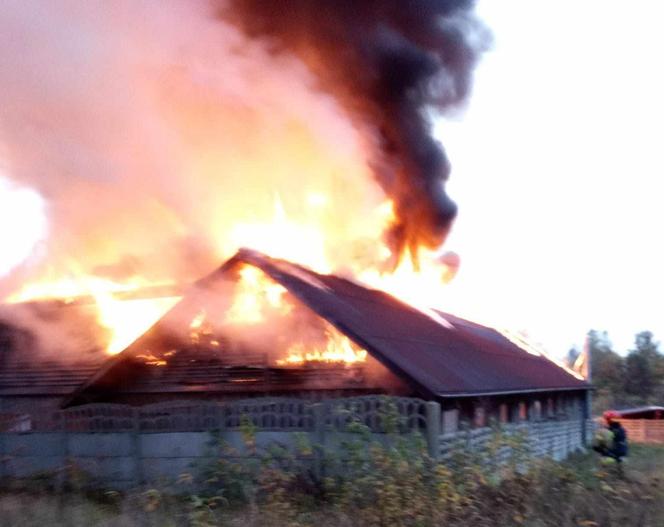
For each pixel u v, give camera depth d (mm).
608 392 51406
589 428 24078
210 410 12117
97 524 9648
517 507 9016
